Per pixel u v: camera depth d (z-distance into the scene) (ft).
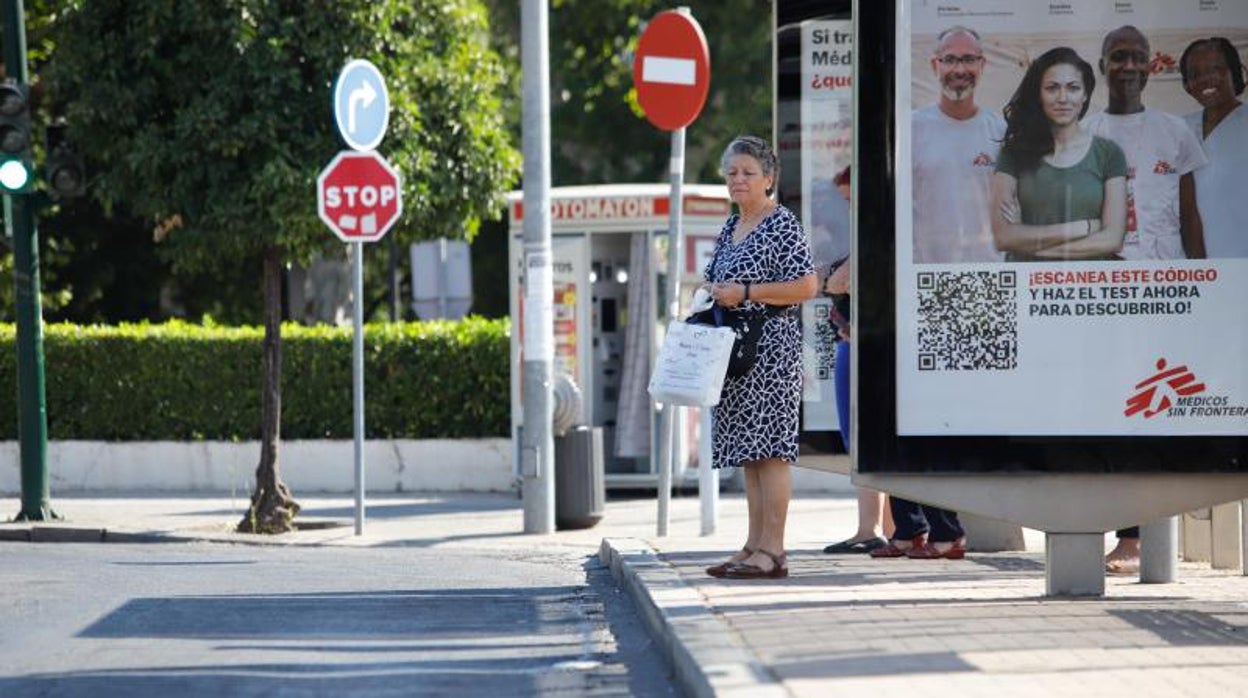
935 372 102.83
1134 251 102.32
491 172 201.05
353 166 172.65
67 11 184.44
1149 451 102.58
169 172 189.26
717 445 111.24
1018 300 102.58
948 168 102.68
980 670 78.59
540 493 172.35
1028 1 102.53
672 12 161.58
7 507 202.49
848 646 84.69
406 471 228.02
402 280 416.26
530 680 88.84
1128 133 102.32
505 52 413.39
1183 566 130.21
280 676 89.92
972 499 103.35
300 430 230.07
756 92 376.89
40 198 184.14
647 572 116.78
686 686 82.84
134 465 229.25
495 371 227.81
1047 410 102.78
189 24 183.93
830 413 141.49
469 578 134.92
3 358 230.68
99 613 112.98
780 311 109.60
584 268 218.18
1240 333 102.32
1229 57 102.01
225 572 138.51
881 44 102.58
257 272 354.54
